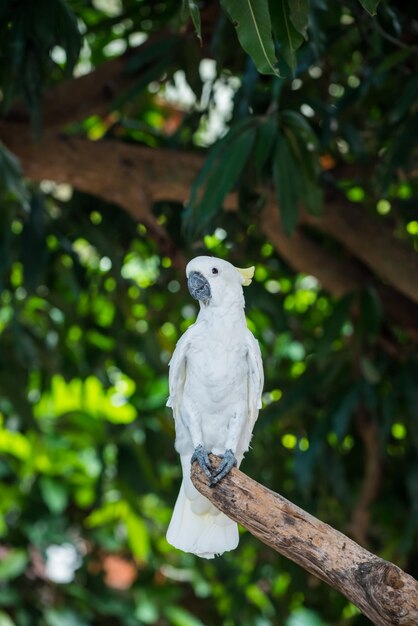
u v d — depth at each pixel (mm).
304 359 11031
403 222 9320
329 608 11680
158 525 13164
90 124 11617
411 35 8180
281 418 9906
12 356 10203
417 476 10102
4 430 12547
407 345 10016
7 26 7523
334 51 9203
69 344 10977
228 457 5230
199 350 5520
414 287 8750
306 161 7340
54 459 13188
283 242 9203
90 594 13398
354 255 9695
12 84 7574
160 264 10219
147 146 9516
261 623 12492
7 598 12844
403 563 10258
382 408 9633
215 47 7973
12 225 9633
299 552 4727
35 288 9148
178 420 5652
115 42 11562
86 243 11047
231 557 11562
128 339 10805
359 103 8617
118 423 11414
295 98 8453
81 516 13547
